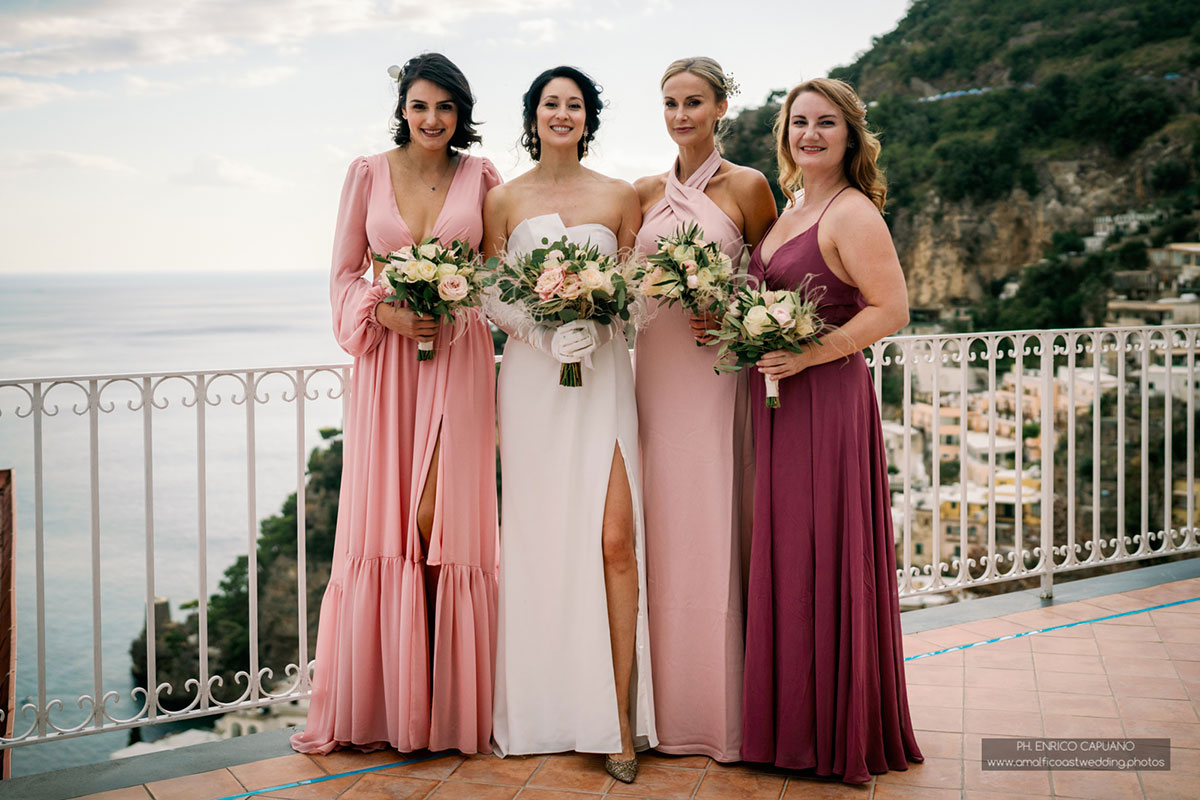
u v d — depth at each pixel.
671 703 2.78
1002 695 3.10
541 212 2.74
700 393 2.73
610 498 2.69
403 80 2.74
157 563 25.12
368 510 2.75
